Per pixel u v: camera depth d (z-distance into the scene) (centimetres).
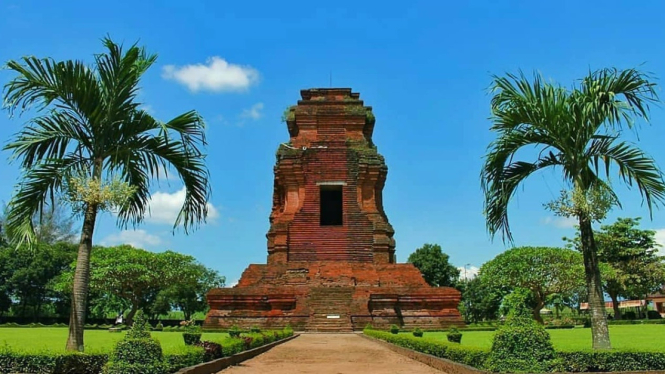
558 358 1193
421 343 1800
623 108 1390
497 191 1586
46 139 1445
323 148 4275
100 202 1412
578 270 4406
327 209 4950
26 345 1898
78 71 1421
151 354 1142
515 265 4534
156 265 4744
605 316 1422
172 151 1556
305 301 3647
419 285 3850
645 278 5750
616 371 1231
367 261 4016
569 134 1475
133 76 1486
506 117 1508
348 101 4478
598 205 1449
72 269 4950
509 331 1206
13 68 1385
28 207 1463
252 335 2188
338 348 2262
